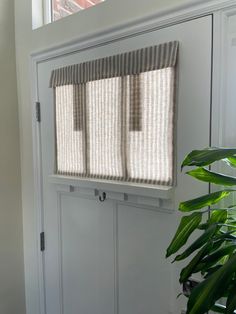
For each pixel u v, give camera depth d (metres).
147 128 1.12
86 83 1.31
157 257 1.15
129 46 1.15
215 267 0.62
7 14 1.58
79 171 1.39
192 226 0.66
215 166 0.95
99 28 1.23
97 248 1.37
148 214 1.17
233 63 0.91
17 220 1.69
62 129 1.45
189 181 1.03
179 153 1.05
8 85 1.61
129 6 1.13
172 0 1.01
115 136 1.22
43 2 1.56
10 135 1.63
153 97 1.09
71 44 1.34
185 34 1.00
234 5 0.89
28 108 1.60
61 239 1.53
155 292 1.17
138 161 1.16
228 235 0.63
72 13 1.44
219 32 0.92
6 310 1.67
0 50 1.56
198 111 0.99
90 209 1.38
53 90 1.46
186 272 0.62
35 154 1.59
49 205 1.57
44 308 1.65
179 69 1.02
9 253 1.66
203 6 0.95
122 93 1.18
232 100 0.92
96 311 1.41
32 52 1.53
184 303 1.08
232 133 0.93
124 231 1.25
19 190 1.69
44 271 1.64
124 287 1.28
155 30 1.07
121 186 1.18
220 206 0.92
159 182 1.11
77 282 1.48
